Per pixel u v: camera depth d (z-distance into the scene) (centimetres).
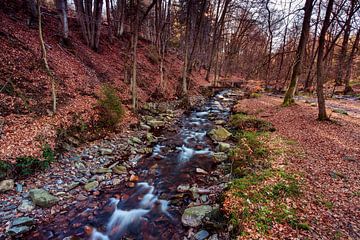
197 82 3238
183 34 3856
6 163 688
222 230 536
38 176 739
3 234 529
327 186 643
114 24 2602
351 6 1259
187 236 554
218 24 3375
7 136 778
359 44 2888
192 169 938
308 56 3159
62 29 1641
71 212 637
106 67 1869
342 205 556
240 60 5566
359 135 1024
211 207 629
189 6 2355
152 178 862
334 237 457
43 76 1183
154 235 575
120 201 710
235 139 1239
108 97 1229
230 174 840
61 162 843
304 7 1455
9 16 1422
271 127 1265
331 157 830
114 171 872
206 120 1758
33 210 611
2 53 1097
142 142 1196
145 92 1984
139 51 2659
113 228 600
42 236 546
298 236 465
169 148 1164
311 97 2386
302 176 703
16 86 1005
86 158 920
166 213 659
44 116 966
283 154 881
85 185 757
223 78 4406
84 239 554
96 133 1111
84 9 1955
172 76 2759
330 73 3769
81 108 1156
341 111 1488
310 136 1059
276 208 562
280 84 3819
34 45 1335
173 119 1697
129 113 1491
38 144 820
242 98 2697
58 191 700
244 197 621
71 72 1420
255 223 515
